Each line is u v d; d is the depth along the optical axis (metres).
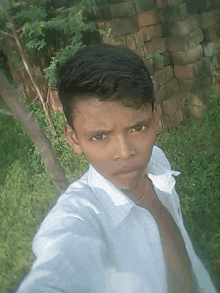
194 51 4.93
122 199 0.91
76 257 0.73
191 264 1.15
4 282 3.20
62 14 5.21
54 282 0.65
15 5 5.28
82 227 0.81
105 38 4.61
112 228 0.89
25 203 4.36
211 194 3.56
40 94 5.53
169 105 5.12
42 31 5.46
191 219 3.30
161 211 1.09
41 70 6.11
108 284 0.85
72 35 5.22
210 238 3.09
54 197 4.35
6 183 4.98
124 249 0.91
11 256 3.50
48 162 3.14
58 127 5.73
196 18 4.82
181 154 4.56
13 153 5.75
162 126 5.11
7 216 4.16
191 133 5.02
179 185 3.82
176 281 1.02
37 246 0.78
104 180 0.91
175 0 4.58
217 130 4.81
